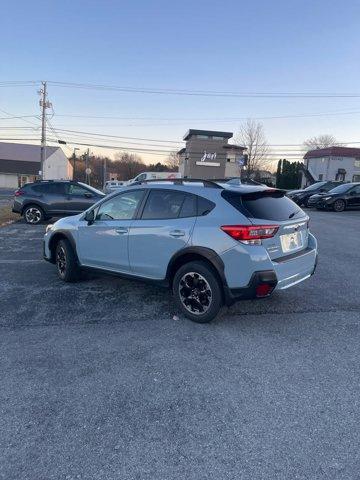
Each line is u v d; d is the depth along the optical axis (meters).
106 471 2.29
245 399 3.01
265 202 4.38
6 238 10.54
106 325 4.41
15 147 75.50
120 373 3.37
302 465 2.33
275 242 4.19
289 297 5.43
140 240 4.83
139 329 4.30
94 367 3.47
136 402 2.96
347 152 54.34
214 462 2.36
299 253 4.57
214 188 4.42
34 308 4.94
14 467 2.31
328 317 4.70
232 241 4.05
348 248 9.33
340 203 19.98
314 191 23.05
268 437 2.58
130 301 5.22
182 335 4.15
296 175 61.16
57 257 6.26
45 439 2.55
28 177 70.81
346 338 4.11
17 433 2.60
